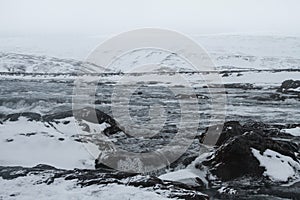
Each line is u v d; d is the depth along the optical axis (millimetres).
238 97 23219
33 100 18438
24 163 9062
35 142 10156
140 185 6754
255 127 12562
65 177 7188
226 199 7648
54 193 6457
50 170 7715
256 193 7898
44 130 11070
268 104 20828
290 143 10602
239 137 9336
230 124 11680
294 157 9352
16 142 10125
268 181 8398
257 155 8922
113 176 7223
